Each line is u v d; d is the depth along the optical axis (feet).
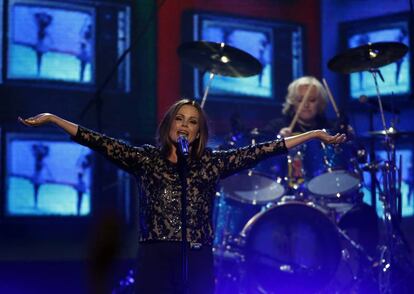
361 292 50.57
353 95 68.08
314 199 52.60
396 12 67.31
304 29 69.21
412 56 66.33
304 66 69.05
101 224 61.87
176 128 33.68
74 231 61.00
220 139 60.90
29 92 60.59
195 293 32.30
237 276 51.26
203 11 66.44
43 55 61.16
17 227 59.57
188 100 34.53
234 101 66.49
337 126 52.85
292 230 51.11
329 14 69.26
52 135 60.75
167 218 32.63
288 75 68.44
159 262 32.42
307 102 55.98
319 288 51.19
